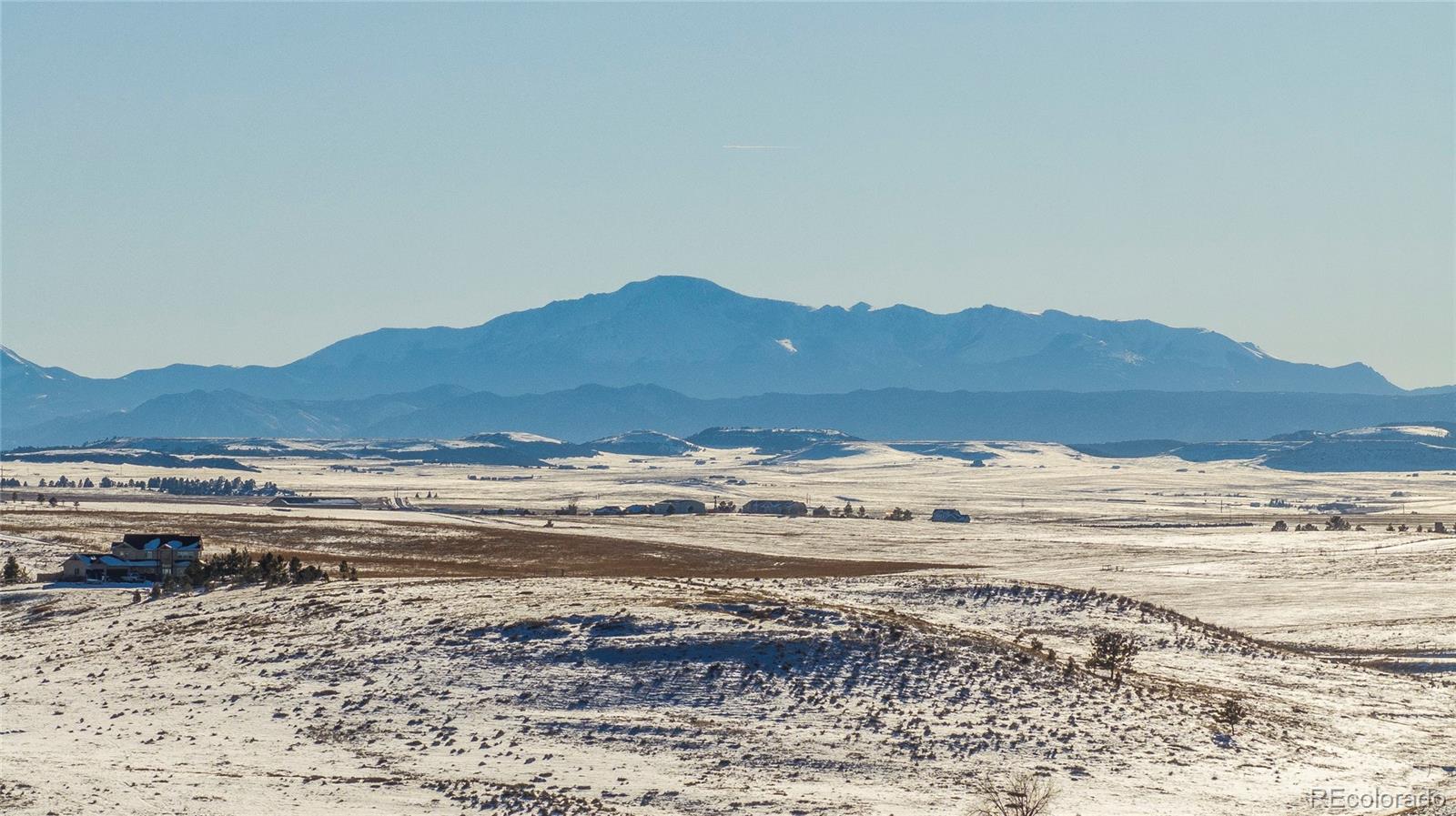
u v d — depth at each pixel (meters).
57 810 110.88
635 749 134.12
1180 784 127.94
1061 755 134.75
